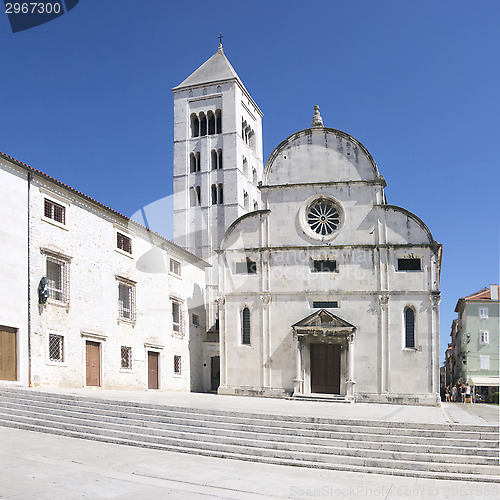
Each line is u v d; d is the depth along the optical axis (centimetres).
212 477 1578
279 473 1683
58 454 1758
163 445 1983
